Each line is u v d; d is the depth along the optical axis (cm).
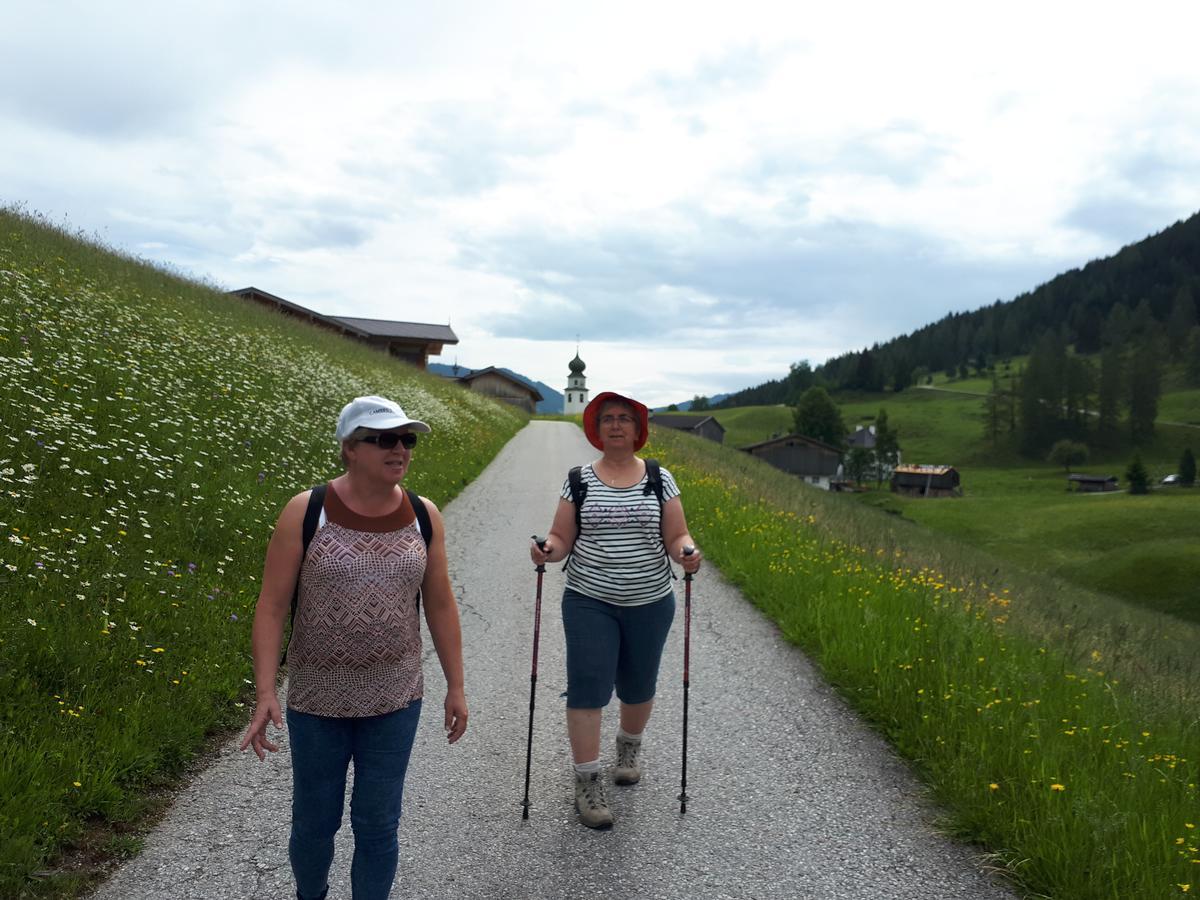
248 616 540
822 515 1423
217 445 860
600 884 306
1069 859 301
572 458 2127
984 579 1138
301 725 240
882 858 326
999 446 13775
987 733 400
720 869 317
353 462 236
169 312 1340
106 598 474
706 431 11650
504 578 800
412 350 4681
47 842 293
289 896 287
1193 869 293
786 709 484
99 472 642
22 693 368
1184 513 5716
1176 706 516
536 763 410
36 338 831
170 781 364
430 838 335
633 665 370
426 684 514
